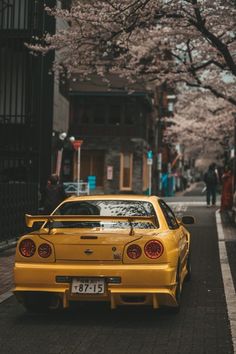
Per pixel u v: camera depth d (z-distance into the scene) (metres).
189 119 41.44
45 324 7.26
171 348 6.21
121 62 19.55
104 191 39.25
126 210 8.11
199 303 8.45
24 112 20.59
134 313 7.83
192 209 26.16
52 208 14.33
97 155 39.62
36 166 19.70
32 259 7.25
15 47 20.09
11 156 19.70
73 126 39.53
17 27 20.62
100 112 39.53
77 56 18.55
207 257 13.03
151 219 7.16
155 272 6.99
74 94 38.59
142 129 40.41
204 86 19.69
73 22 18.58
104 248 7.10
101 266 7.07
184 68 18.89
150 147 45.62
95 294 7.04
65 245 7.18
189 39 17.92
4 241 13.75
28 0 19.98
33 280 7.16
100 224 7.91
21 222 14.96
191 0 14.12
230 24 15.84
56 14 16.42
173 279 7.20
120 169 39.25
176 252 7.50
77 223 7.98
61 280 7.10
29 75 20.14
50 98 21.19
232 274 10.84
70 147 29.27
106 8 15.03
